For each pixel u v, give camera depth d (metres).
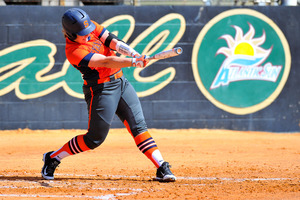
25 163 25.19
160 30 43.53
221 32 44.00
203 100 43.97
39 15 43.19
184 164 24.62
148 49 43.47
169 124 43.69
